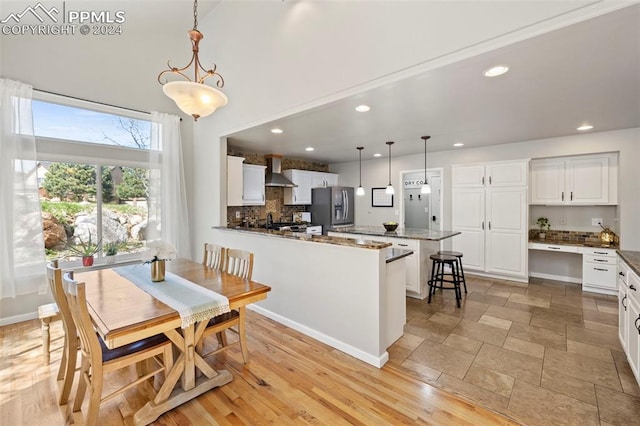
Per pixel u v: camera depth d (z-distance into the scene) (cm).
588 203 437
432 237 390
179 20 407
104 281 231
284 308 318
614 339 277
